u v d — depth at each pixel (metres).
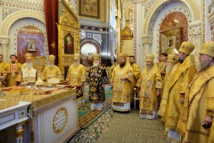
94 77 4.42
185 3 4.53
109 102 5.48
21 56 6.52
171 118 2.53
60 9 6.39
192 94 1.84
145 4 5.70
